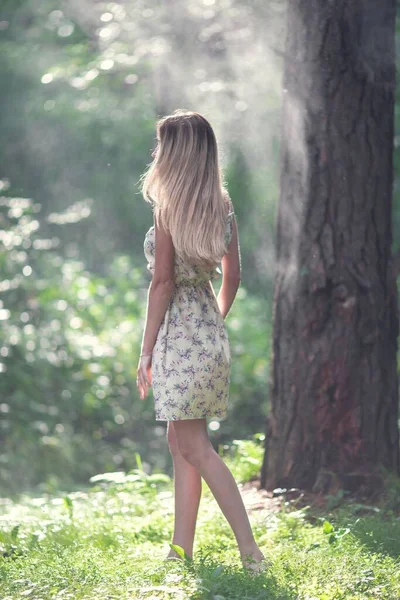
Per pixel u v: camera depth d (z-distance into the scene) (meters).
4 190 24.08
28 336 19.44
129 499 11.17
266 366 21.64
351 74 10.21
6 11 31.14
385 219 10.41
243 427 20.61
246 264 31.14
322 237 10.24
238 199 28.92
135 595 6.71
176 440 7.91
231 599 6.50
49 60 28.84
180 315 7.50
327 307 10.26
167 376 7.41
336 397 10.22
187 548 7.79
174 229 7.32
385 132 10.40
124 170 31.11
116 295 23.31
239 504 7.41
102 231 32.19
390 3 10.36
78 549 8.29
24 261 20.70
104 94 29.05
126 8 22.69
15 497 14.95
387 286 10.41
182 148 7.39
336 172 10.20
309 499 10.03
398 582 6.86
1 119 32.34
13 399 18.44
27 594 6.80
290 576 7.05
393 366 10.54
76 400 19.44
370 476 10.06
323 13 10.21
